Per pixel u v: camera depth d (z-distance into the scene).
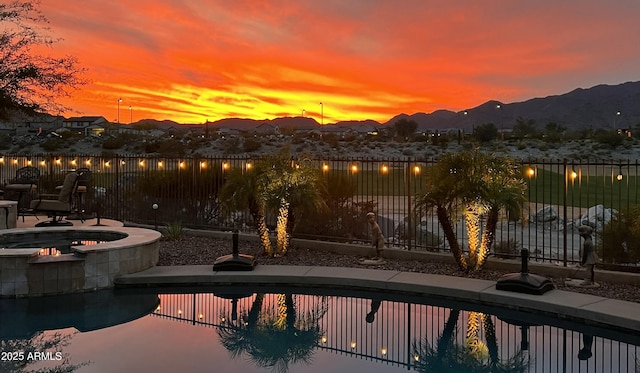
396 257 10.08
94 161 20.17
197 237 12.48
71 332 6.33
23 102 17.45
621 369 5.17
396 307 7.73
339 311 7.48
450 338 6.22
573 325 6.65
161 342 5.95
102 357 5.38
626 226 8.91
